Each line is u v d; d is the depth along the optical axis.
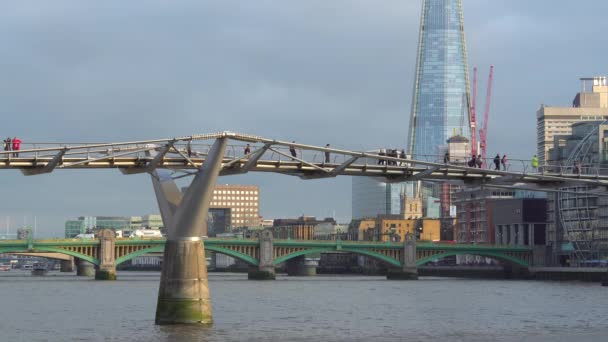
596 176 117.06
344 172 99.19
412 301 174.50
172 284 94.88
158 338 93.06
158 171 95.50
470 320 130.75
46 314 139.12
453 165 101.44
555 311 147.88
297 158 93.56
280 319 130.25
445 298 184.62
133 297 183.12
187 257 94.50
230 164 93.62
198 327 94.88
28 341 103.50
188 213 92.62
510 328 118.31
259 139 90.12
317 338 104.94
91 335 108.56
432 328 118.06
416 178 103.94
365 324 123.56
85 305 159.12
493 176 108.38
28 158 88.62
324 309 151.12
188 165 94.62
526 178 110.12
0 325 121.56
